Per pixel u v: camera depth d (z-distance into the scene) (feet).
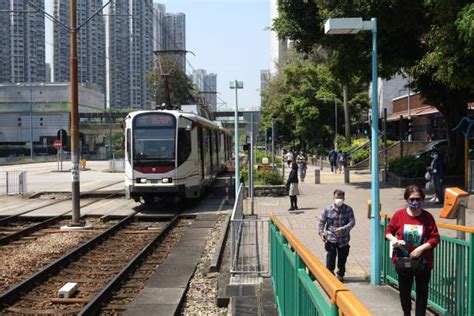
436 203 66.18
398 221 21.53
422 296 21.35
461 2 48.88
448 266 23.63
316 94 194.49
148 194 72.43
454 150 88.84
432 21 62.44
